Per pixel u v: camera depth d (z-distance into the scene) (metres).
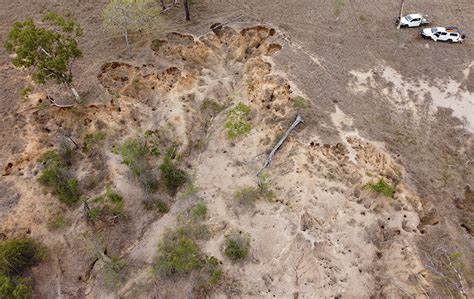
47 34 32.03
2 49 40.38
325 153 33.00
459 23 44.44
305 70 38.78
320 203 30.11
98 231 30.62
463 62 40.50
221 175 33.09
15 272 28.56
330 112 35.72
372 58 40.66
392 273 27.64
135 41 40.81
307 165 31.86
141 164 32.97
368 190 30.73
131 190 32.22
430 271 27.62
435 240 29.17
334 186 31.05
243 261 28.34
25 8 44.31
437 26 43.91
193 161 34.41
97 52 39.69
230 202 31.30
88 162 33.34
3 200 31.28
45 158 33.06
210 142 35.25
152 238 30.56
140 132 35.16
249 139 34.69
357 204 30.45
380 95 37.56
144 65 38.53
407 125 35.59
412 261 27.89
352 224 29.47
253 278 27.66
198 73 38.88
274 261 28.17
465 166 33.28
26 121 34.94
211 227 30.11
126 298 27.91
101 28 42.03
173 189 32.97
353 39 42.47
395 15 45.31
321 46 41.47
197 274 27.95
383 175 32.31
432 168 32.97
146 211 31.88
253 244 28.95
